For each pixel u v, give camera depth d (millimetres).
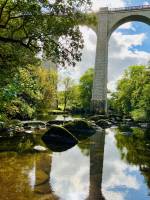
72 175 15664
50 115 65562
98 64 77938
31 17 17953
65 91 93188
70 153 21906
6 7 18297
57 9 18312
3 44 20141
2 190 12461
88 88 108812
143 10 74938
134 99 64250
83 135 34219
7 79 22766
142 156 21594
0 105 25953
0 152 20281
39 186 13344
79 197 12430
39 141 26344
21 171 15562
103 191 13312
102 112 75875
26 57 21344
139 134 37281
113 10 78125
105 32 78438
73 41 19703
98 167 17766
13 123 32406
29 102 40156
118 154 22250
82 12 19312
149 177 15781
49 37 19078
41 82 45875
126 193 13141
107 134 36594
